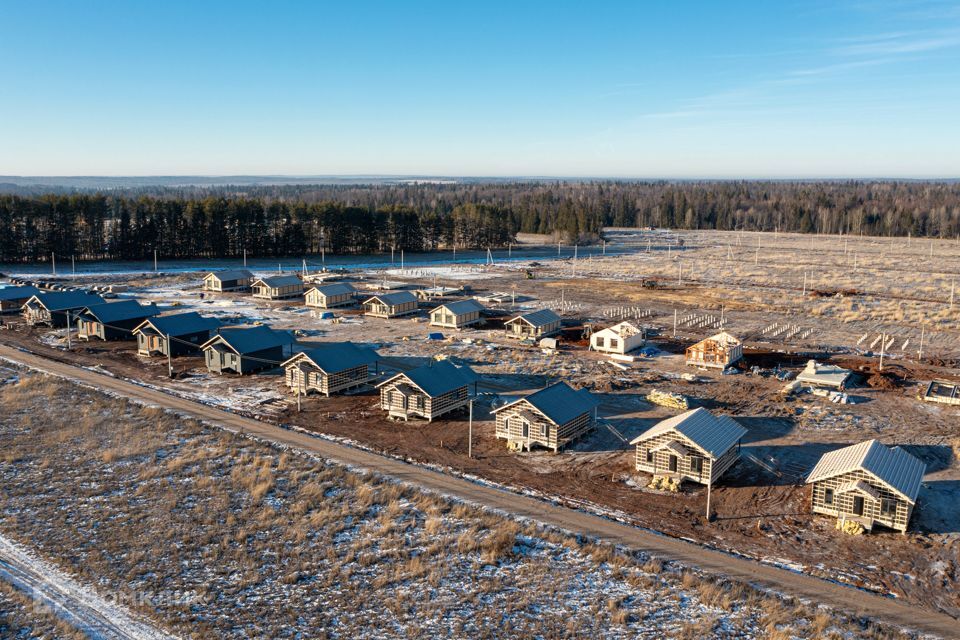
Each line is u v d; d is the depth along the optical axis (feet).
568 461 148.05
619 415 177.58
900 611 94.53
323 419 173.47
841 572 104.73
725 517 122.83
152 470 139.85
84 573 103.30
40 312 291.58
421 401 171.63
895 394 196.44
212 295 386.32
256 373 217.97
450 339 270.05
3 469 140.67
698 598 97.60
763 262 554.46
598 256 611.06
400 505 126.31
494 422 172.76
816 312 330.54
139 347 245.04
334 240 616.80
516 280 456.04
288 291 381.81
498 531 116.06
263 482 134.62
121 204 579.48
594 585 101.30
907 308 337.93
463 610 95.14
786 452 152.97
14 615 92.63
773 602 95.86
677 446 136.56
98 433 161.17
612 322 310.65
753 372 219.41
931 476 140.26
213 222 564.30
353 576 103.60
